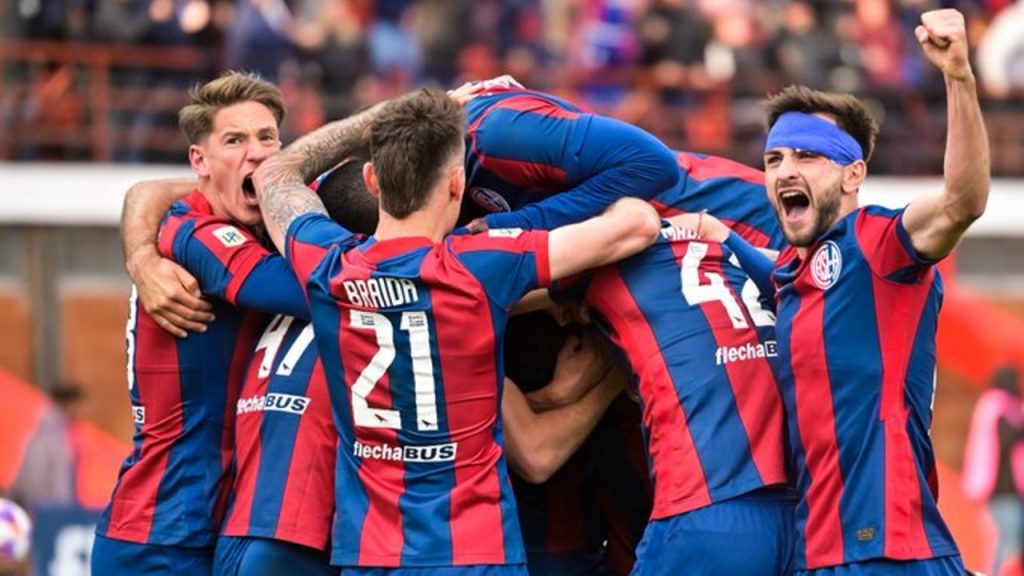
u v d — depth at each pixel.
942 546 19.89
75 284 56.59
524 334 22.19
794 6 62.31
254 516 21.53
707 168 23.66
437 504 20.02
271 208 21.45
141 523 22.48
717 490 20.50
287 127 56.09
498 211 21.98
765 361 21.09
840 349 19.86
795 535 20.44
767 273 21.69
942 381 60.88
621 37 61.91
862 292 19.81
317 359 21.70
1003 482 55.91
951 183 18.94
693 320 21.17
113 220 56.53
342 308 20.28
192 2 57.81
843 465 19.80
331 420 21.48
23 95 56.56
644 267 21.50
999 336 61.16
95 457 55.34
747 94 60.84
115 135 56.97
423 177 20.11
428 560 19.89
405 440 20.14
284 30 57.03
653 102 60.47
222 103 22.58
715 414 20.75
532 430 21.80
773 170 20.64
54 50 56.66
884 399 19.83
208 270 21.89
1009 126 63.06
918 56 62.94
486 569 19.91
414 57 59.69
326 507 21.45
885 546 19.55
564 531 23.75
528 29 61.09
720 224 22.09
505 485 20.38
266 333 22.39
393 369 20.09
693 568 20.39
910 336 19.89
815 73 61.31
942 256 19.50
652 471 21.14
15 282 56.12
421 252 20.14
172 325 22.17
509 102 21.53
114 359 56.62
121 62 57.06
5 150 56.59
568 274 20.41
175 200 23.50
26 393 55.72
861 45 62.38
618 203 21.00
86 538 43.47
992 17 64.12
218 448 22.56
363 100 57.16
